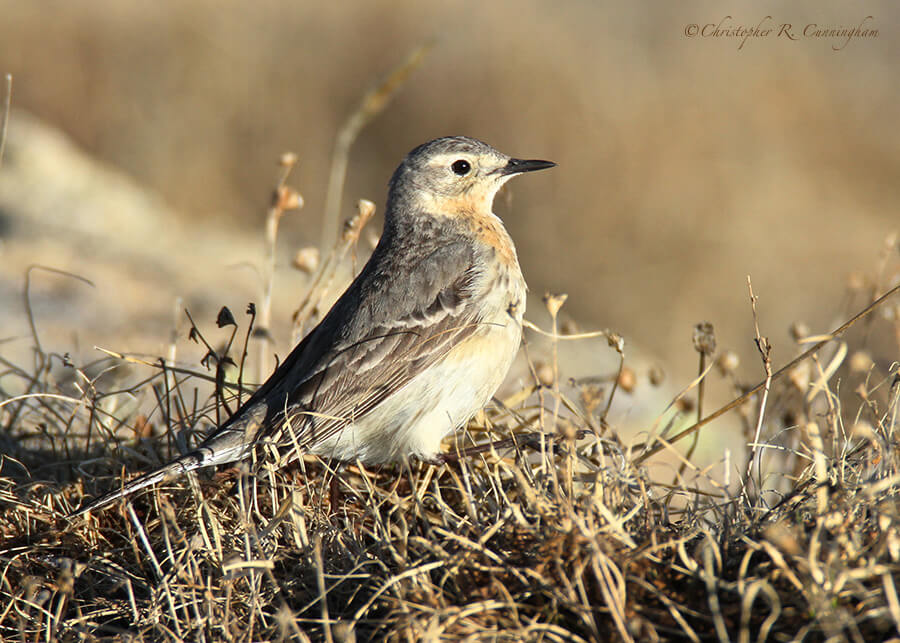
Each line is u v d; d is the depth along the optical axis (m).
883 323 15.84
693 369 23.67
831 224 28.45
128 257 20.84
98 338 15.31
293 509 7.78
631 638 6.30
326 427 9.18
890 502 6.77
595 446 8.91
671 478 11.66
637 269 26.38
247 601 7.32
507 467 8.20
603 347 18.47
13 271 18.67
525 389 10.20
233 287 19.92
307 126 30.28
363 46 32.28
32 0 31.80
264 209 28.73
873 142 32.34
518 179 28.19
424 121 30.33
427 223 10.61
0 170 23.34
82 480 8.98
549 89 30.33
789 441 9.94
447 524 7.80
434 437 9.47
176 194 28.69
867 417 9.52
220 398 9.84
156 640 7.09
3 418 10.71
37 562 8.11
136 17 31.67
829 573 6.27
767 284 26.05
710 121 30.64
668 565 6.90
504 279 10.00
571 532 6.92
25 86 30.23
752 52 34.31
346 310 9.77
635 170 28.45
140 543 8.23
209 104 30.36
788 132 31.64
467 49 31.52
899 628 5.91
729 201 28.39
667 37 35.19
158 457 9.44
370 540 8.20
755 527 7.28
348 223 10.51
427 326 9.60
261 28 32.28
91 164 25.84
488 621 6.67
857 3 40.44
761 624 6.49
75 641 7.24
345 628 6.61
